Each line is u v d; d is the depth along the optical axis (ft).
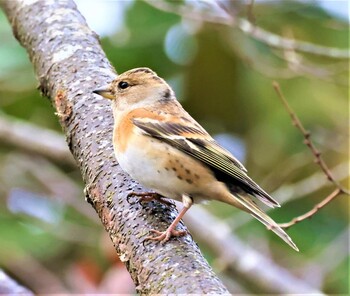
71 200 45.29
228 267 41.24
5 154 47.03
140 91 27.84
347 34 45.62
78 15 32.40
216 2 37.93
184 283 21.25
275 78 44.68
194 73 45.14
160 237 22.97
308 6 45.03
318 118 44.98
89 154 26.30
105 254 34.58
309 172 45.34
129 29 44.09
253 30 38.55
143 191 24.94
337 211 44.62
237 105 45.65
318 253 43.91
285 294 40.27
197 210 42.34
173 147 25.18
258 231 44.75
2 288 32.27
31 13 32.55
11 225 43.80
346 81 42.57
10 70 43.96
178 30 44.45
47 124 47.37
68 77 28.96
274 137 45.19
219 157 25.22
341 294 42.80
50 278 41.63
